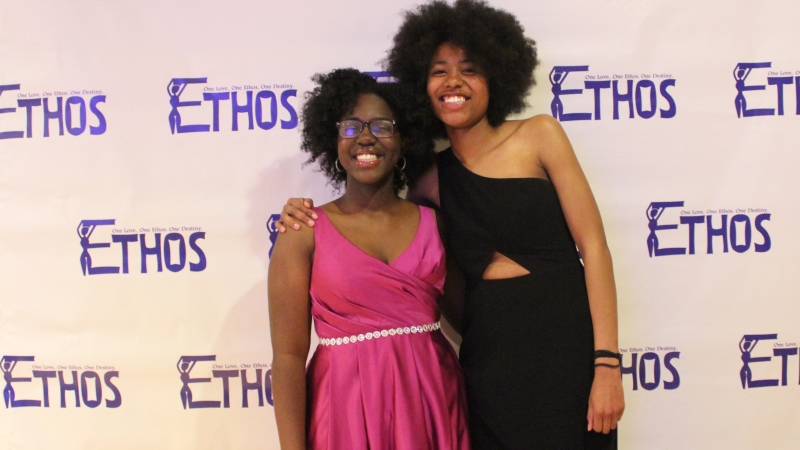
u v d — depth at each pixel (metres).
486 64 1.25
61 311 1.67
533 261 1.25
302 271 1.20
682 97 1.62
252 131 1.63
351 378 1.17
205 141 1.64
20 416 1.70
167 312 1.67
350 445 1.15
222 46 1.62
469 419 1.31
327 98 1.26
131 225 1.66
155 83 1.63
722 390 1.67
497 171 1.25
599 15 1.60
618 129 1.63
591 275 1.22
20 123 1.65
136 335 1.67
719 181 1.63
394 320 1.18
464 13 1.29
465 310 1.33
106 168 1.65
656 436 1.67
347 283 1.16
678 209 1.64
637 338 1.66
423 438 1.16
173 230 1.66
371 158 1.18
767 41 1.61
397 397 1.15
